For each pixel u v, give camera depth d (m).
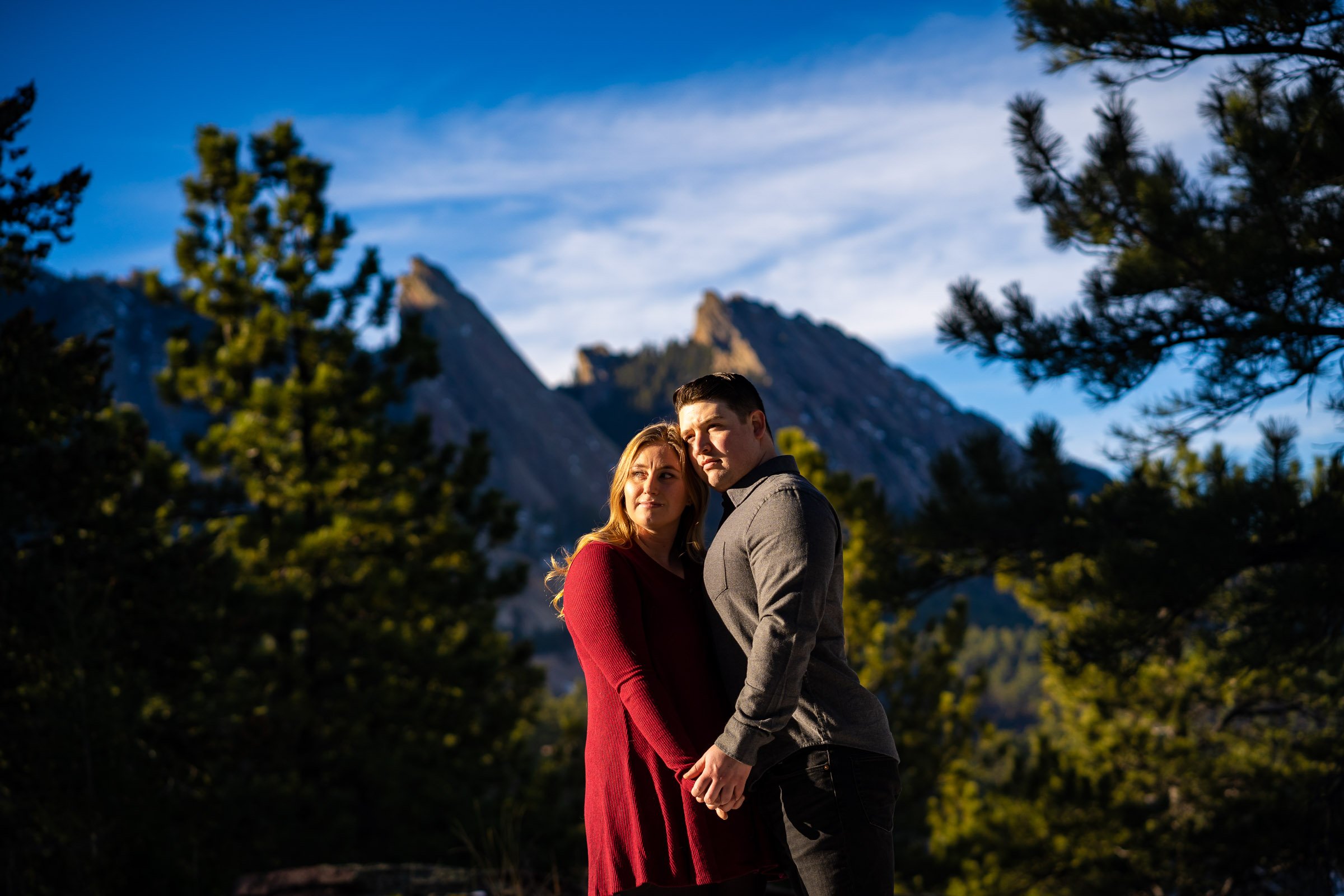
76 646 7.16
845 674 2.49
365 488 13.14
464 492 14.45
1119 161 6.17
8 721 7.00
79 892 7.00
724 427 2.58
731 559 2.52
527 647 15.15
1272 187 5.54
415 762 12.54
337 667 12.62
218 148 13.20
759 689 2.29
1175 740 9.89
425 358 14.37
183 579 8.59
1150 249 6.12
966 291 6.45
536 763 14.64
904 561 7.38
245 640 11.74
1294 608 5.66
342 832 10.83
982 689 12.27
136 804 7.49
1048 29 5.95
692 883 2.45
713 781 2.29
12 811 6.83
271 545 12.20
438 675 13.34
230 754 10.55
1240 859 7.68
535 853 5.62
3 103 6.91
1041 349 6.19
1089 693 10.22
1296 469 6.06
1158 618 6.22
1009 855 9.88
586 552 2.65
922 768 11.77
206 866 8.81
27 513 7.59
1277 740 9.53
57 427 7.83
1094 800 9.65
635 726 2.55
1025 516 6.59
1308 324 5.36
